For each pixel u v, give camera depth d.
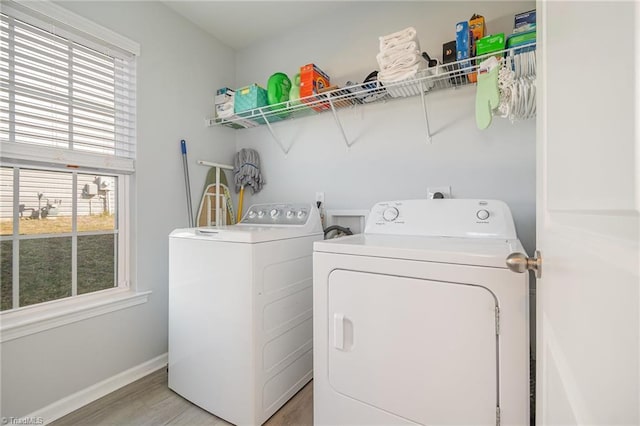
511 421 0.88
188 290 1.60
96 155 1.67
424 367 1.00
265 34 2.40
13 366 1.36
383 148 1.97
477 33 1.49
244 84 2.59
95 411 1.53
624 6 0.25
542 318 0.59
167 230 2.03
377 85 1.69
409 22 1.88
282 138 2.39
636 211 0.22
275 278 1.51
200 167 2.28
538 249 0.66
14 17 1.41
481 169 1.68
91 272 1.72
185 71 2.17
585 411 0.32
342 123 2.12
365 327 1.11
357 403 1.13
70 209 1.63
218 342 1.48
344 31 2.11
